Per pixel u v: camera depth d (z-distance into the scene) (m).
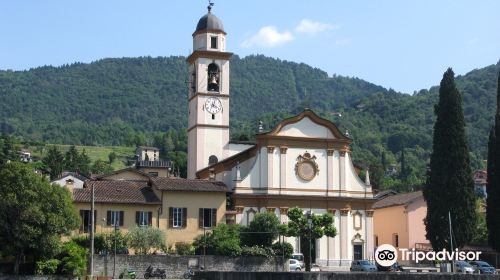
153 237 68.88
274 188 79.50
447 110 76.25
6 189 57.34
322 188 81.31
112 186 75.12
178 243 73.12
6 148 172.62
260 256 68.50
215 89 96.94
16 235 56.84
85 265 60.72
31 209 56.84
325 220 72.88
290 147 81.06
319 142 82.00
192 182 77.12
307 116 82.00
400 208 94.19
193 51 97.06
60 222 58.06
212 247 69.62
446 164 75.31
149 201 73.31
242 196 78.31
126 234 69.06
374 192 101.94
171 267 64.88
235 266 66.94
